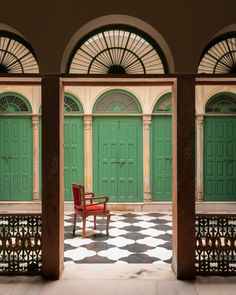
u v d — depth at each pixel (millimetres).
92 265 6527
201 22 5723
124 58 8531
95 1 5672
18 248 5914
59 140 5809
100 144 11906
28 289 5410
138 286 5543
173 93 6086
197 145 11727
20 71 7930
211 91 11703
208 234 5875
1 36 6266
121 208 11711
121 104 11867
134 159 11914
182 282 5672
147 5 5688
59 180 5805
